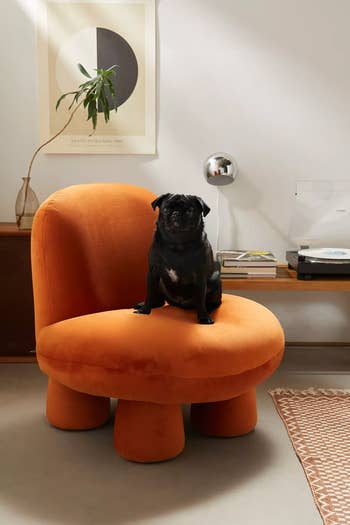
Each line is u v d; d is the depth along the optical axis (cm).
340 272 296
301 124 341
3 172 342
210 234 351
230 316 226
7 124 338
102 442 231
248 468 213
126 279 253
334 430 242
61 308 231
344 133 342
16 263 308
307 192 329
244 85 338
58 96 335
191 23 332
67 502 190
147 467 212
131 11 329
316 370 314
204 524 179
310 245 336
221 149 343
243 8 331
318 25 332
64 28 330
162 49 334
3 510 186
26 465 213
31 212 312
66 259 231
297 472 211
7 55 332
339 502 190
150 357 196
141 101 337
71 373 206
